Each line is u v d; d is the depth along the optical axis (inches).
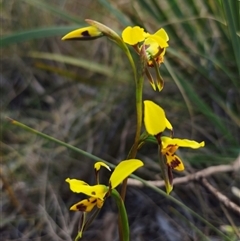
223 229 21.5
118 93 26.8
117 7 27.3
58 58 27.4
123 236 14.6
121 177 14.0
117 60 27.8
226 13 18.6
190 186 23.4
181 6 26.5
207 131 25.1
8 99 28.8
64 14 22.7
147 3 25.9
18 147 25.9
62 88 29.1
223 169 20.6
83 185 14.2
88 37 14.2
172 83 26.1
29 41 30.4
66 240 22.4
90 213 23.6
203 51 25.7
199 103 22.1
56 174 25.1
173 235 22.3
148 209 23.6
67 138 25.8
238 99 25.2
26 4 30.9
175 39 25.9
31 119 27.3
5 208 23.8
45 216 22.9
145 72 14.2
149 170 24.3
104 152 25.2
